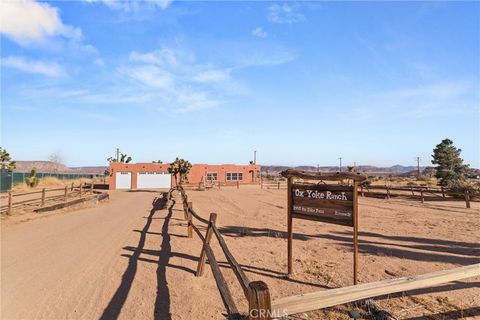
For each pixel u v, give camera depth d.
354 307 4.70
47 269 6.85
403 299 4.98
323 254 8.01
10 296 5.34
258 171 65.62
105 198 26.42
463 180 41.81
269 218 14.77
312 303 2.90
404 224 12.99
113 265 7.12
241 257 7.73
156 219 14.66
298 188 6.21
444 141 48.28
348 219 5.44
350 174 5.30
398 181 60.47
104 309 4.80
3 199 24.20
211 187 46.72
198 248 8.75
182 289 5.61
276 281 5.99
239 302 4.98
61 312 4.71
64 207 18.70
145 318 4.50
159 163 55.69
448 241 9.59
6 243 9.52
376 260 7.43
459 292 5.29
